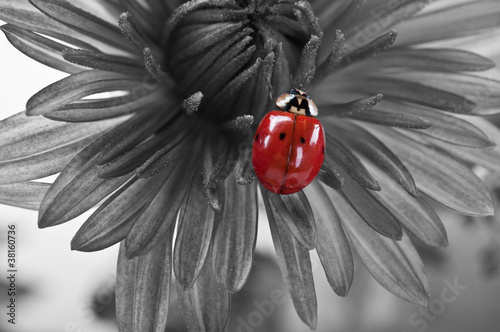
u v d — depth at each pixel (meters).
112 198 0.06
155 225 0.06
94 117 0.06
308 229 0.06
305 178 0.06
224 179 0.06
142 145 0.06
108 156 0.06
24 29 0.06
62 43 0.06
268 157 0.06
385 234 0.06
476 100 0.07
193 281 0.06
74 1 0.06
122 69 0.06
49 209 0.06
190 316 0.06
